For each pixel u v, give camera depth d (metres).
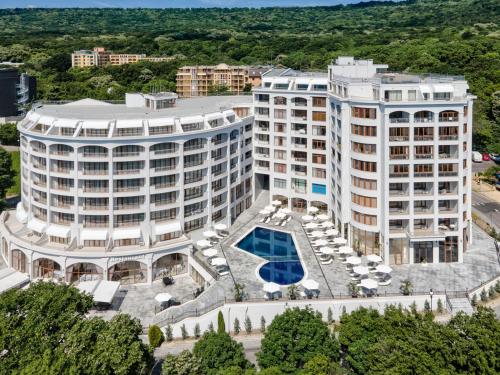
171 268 108.25
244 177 136.62
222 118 121.62
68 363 61.19
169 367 65.50
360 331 70.62
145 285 104.44
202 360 69.06
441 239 103.81
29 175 110.88
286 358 70.69
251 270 104.06
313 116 131.25
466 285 96.75
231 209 127.75
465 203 109.38
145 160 105.19
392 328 69.75
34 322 66.50
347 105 111.06
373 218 108.19
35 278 105.81
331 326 88.75
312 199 135.12
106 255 101.00
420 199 104.06
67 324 67.75
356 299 90.69
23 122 117.69
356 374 68.00
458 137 102.06
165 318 89.69
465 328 66.25
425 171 103.12
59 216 108.00
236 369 65.31
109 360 62.94
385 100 102.12
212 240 118.31
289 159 136.88
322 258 108.94
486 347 62.62
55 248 103.44
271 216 134.25
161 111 121.56
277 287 90.56
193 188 113.94
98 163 103.94
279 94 135.25
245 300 91.06
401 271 103.19
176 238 110.62
